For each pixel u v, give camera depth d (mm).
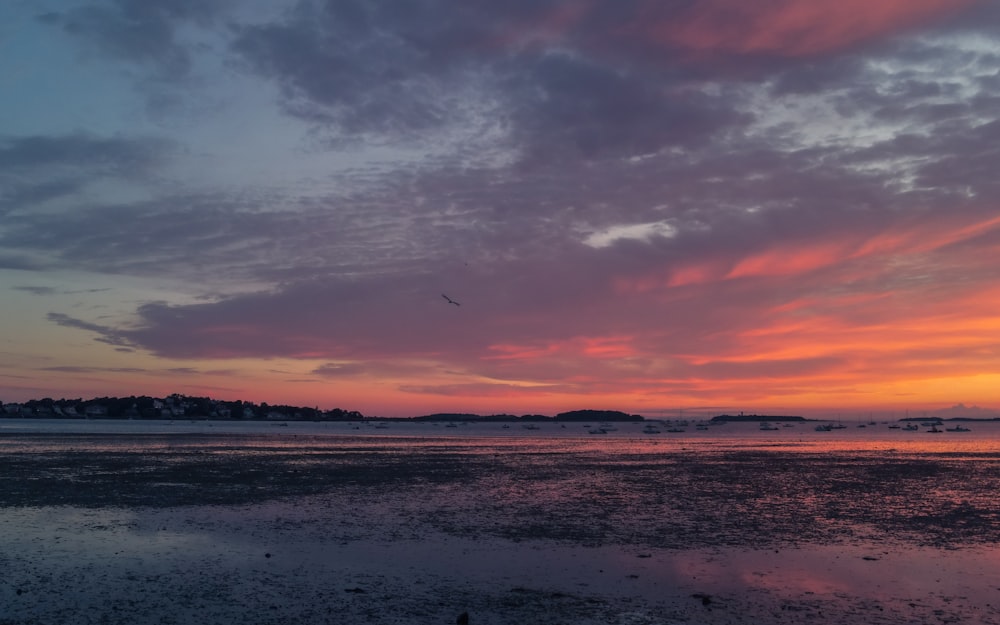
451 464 48375
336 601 13781
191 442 79625
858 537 20672
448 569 16516
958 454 64438
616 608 13516
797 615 13133
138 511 24922
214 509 25484
